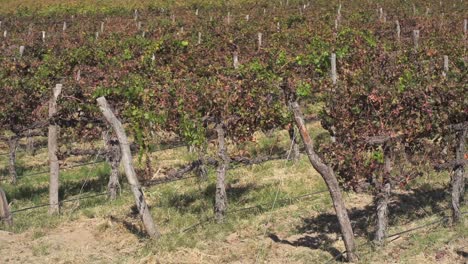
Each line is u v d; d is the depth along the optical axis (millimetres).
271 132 15078
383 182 8906
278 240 9508
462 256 8594
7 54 20422
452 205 9680
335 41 18453
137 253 9078
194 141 10250
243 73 12398
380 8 30812
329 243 9281
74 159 14820
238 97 10812
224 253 9039
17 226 10469
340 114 9125
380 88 9281
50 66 16188
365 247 8977
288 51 17406
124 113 11039
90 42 22391
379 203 8992
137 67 15047
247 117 10914
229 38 21734
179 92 10812
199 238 9570
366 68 11219
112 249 9406
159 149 14297
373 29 23938
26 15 37906
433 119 9242
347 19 27766
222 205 10273
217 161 10422
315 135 15086
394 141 8969
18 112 12727
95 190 12680
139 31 26375
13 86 12906
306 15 29281
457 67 12297
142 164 13688
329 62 14406
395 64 13680
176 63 15977
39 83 13562
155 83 12352
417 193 11320
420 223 9844
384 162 8992
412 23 25750
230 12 34375
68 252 9266
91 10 39344
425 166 9359
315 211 10680
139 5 41250
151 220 9531
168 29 26641
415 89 9359
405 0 35281
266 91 11336
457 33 21328
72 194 12461
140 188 9492
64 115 11383
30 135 13039
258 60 14211
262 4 37938
